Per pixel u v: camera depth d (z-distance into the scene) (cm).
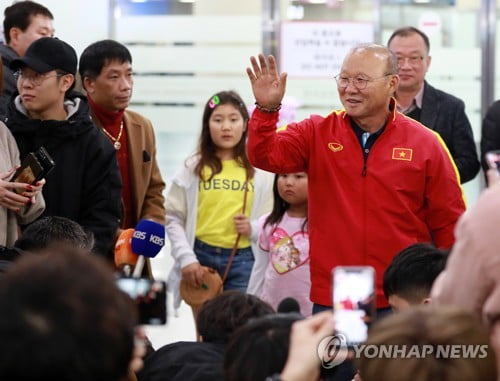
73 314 159
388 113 428
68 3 797
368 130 425
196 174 548
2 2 772
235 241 545
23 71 462
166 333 657
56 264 163
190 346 309
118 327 162
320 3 802
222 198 546
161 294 232
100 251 462
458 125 566
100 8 801
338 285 272
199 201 548
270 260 507
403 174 421
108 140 478
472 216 239
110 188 472
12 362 156
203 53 807
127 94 511
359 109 417
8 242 436
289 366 200
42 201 445
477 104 805
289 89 805
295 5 802
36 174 429
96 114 513
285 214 509
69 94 479
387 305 418
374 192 420
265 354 228
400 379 183
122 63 509
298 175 497
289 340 229
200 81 809
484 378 184
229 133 544
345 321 269
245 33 805
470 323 188
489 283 236
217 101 547
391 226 418
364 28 800
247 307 308
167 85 810
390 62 422
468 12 802
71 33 801
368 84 415
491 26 802
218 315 307
